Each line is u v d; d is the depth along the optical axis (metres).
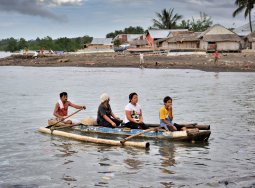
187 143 10.78
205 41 62.19
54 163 8.99
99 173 8.20
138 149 10.20
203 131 10.82
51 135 12.04
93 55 72.00
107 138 11.67
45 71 48.28
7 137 11.79
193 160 9.09
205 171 8.22
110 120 12.19
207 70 41.22
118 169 8.48
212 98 20.56
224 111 16.23
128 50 71.06
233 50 62.06
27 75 41.47
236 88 25.23
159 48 69.00
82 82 31.73
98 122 12.56
